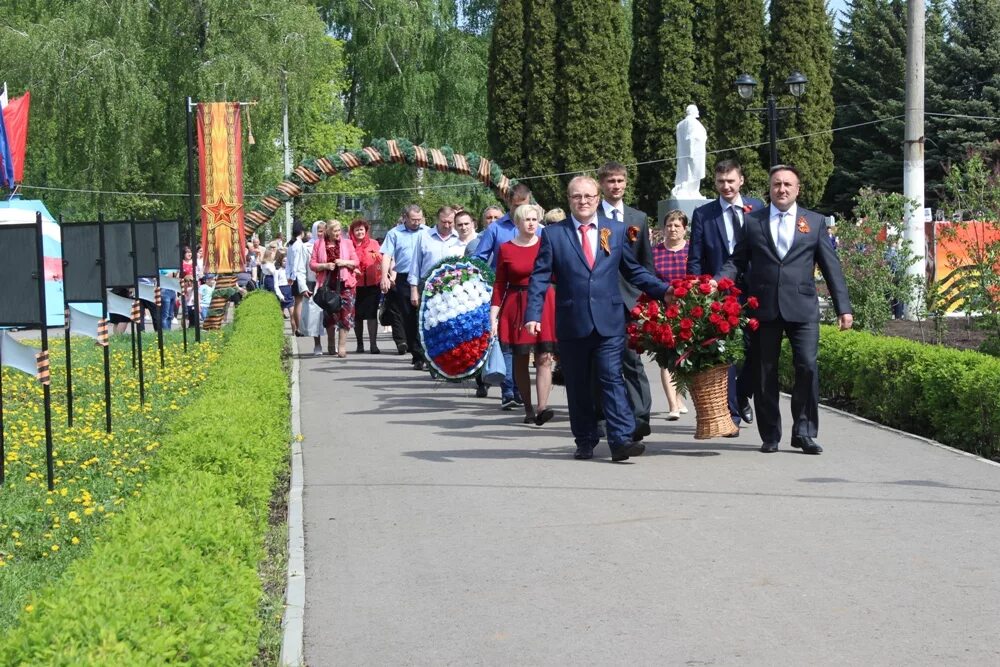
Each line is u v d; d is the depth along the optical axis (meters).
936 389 11.41
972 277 16.22
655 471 9.76
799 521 8.00
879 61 55.38
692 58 49.28
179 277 19.88
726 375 10.54
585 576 6.88
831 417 12.70
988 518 8.02
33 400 13.77
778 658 5.54
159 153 40.03
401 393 15.33
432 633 6.02
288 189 24.22
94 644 3.83
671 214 12.91
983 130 52.44
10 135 27.30
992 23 53.31
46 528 7.96
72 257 13.08
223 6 37.72
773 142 27.27
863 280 17.97
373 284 20.38
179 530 5.54
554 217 13.38
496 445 11.24
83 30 36.91
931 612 6.12
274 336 16.72
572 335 10.16
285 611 6.41
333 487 9.46
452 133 51.09
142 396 13.23
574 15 46.38
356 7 49.03
